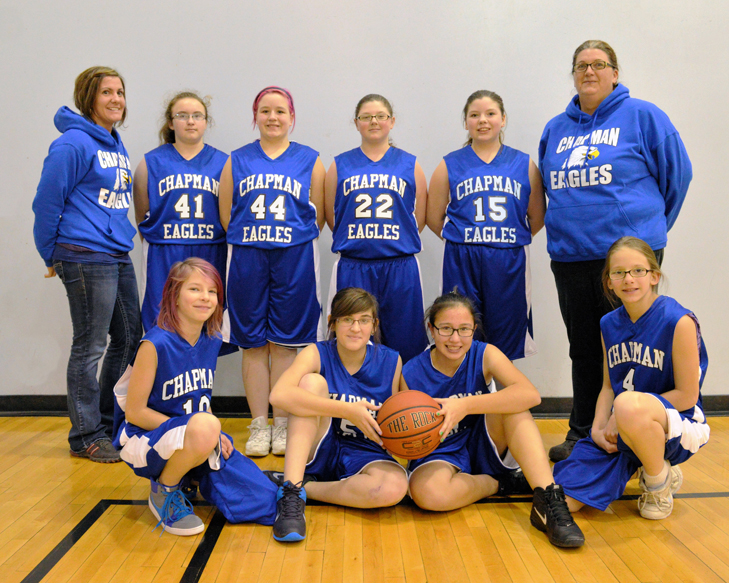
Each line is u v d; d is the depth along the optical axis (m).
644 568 1.88
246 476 2.22
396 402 2.19
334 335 2.62
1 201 3.46
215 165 3.17
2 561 1.92
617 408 2.14
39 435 3.20
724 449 2.97
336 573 1.85
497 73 3.40
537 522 2.15
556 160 2.85
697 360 2.22
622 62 3.39
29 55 3.39
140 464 2.12
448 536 2.10
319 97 3.42
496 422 2.37
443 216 3.16
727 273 3.52
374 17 3.37
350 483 2.28
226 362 3.56
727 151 3.45
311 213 3.05
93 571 1.86
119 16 3.37
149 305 3.11
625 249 2.28
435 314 2.36
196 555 1.96
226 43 3.39
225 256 3.21
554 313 3.54
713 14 3.36
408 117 3.43
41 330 3.54
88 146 2.78
